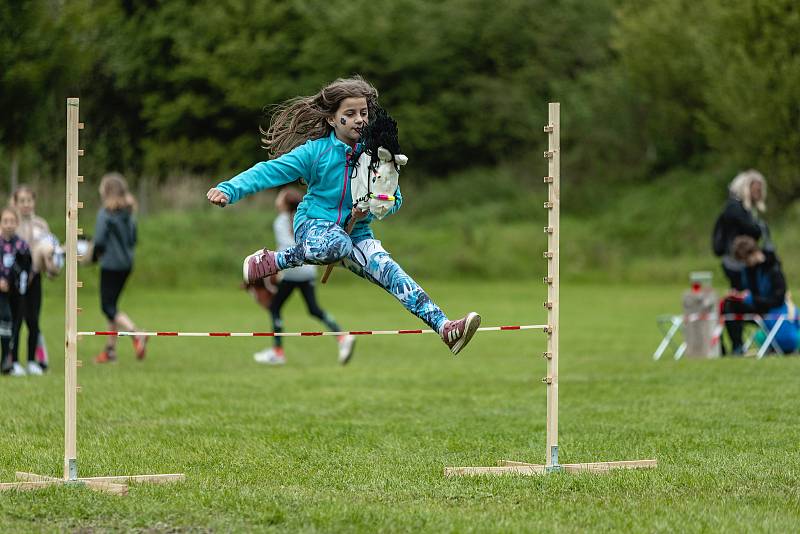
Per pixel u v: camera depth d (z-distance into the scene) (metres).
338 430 22.34
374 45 103.81
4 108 75.38
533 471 17.47
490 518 14.16
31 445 20.16
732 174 97.56
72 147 16.00
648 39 100.94
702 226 93.06
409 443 20.83
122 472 17.75
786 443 20.44
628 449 19.97
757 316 36.22
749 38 83.88
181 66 98.00
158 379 30.80
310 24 102.62
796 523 13.99
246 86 99.12
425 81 107.06
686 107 103.19
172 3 98.31
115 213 36.09
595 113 106.56
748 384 28.72
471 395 28.25
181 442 20.72
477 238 89.69
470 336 15.57
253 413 24.72
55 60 76.25
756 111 82.25
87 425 22.73
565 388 29.39
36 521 14.12
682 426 22.62
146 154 95.25
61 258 32.31
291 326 51.97
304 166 15.70
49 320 51.38
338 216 15.85
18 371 31.84
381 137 15.43
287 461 18.81
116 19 94.19
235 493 15.52
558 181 17.36
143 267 74.50
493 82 106.50
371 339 48.06
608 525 13.82
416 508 14.70
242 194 15.32
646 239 93.00
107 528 13.80
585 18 109.00
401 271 16.09
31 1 74.75
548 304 17.55
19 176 78.69
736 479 16.84
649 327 52.09
